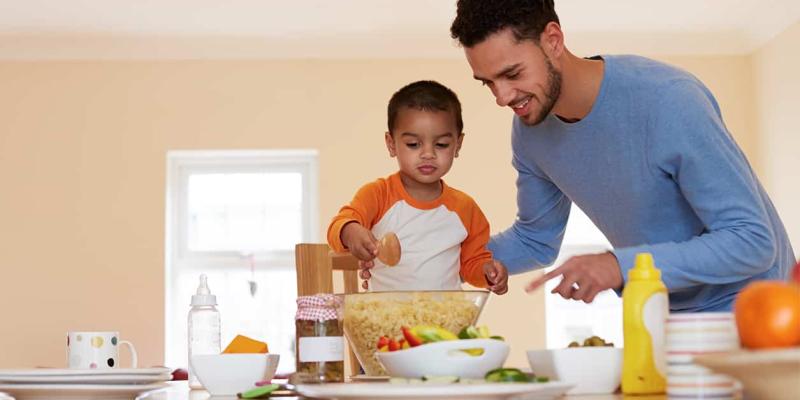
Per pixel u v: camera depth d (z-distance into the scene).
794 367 0.73
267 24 5.79
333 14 5.63
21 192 6.03
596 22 5.83
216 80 6.11
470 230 2.12
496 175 6.04
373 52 6.11
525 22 1.64
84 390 1.33
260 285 6.13
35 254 5.98
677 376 1.03
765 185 5.96
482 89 6.11
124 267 5.98
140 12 5.55
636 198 1.81
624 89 1.75
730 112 6.09
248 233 6.16
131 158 6.06
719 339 1.02
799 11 5.37
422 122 2.03
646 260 1.22
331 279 1.85
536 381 1.10
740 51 6.11
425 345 1.18
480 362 1.18
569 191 1.96
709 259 1.48
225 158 6.20
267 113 6.09
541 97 1.69
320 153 6.07
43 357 5.93
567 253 6.09
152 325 5.94
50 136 6.06
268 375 1.51
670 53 6.12
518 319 5.93
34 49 6.04
